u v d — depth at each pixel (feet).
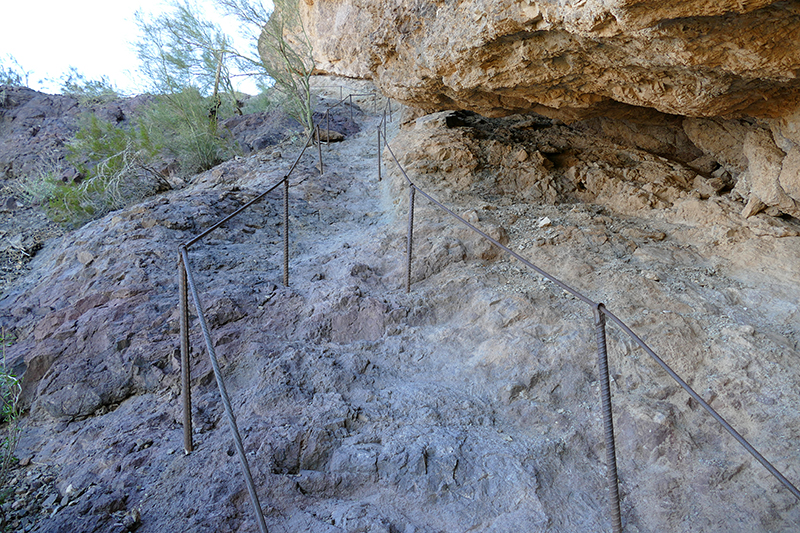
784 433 11.56
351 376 14.01
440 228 21.54
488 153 28.40
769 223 19.45
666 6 10.11
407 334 16.12
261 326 16.12
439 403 13.20
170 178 33.12
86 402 13.33
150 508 10.06
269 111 46.29
